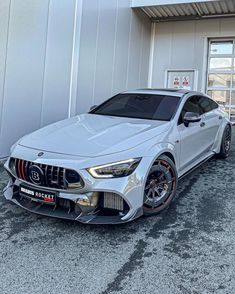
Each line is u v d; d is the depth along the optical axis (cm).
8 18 496
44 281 225
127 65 938
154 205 322
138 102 438
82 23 689
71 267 241
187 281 224
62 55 636
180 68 1089
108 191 277
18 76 531
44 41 581
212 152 510
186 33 1074
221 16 1016
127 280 226
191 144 410
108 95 835
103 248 268
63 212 287
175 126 376
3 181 426
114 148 295
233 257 254
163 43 1106
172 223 312
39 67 576
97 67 769
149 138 325
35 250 264
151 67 1123
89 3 709
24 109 552
